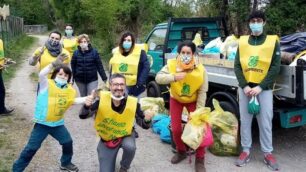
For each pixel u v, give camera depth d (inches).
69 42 236.2
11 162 152.7
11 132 191.6
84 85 204.8
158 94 231.1
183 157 154.3
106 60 484.1
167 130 175.3
